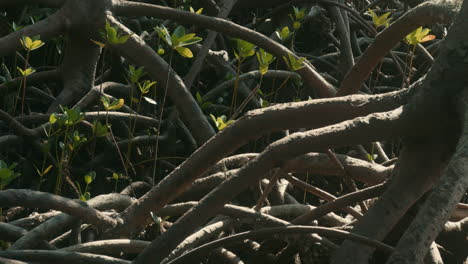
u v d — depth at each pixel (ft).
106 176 12.10
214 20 11.93
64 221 8.61
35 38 10.55
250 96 10.62
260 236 6.40
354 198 7.80
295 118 7.31
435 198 5.28
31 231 8.41
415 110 6.65
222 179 9.84
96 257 7.51
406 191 6.96
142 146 12.44
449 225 8.66
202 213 7.04
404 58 17.04
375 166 9.63
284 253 7.99
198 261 8.52
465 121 6.17
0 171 8.23
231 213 8.61
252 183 7.07
